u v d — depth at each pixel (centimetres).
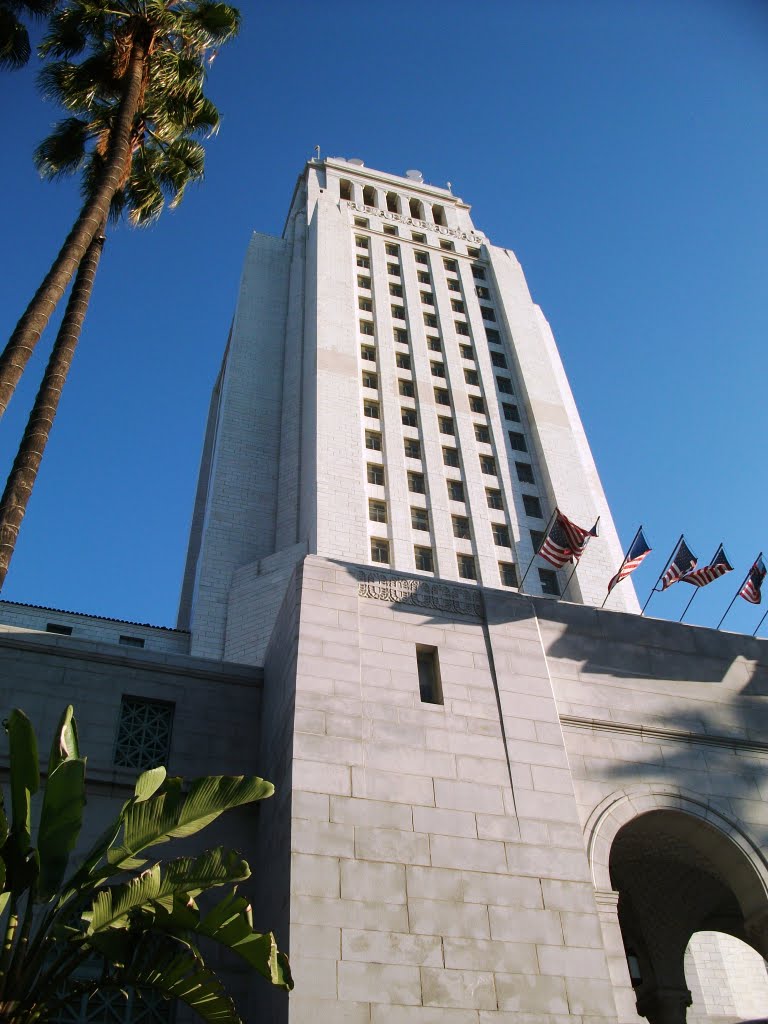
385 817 1608
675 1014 2231
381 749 1697
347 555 4719
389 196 7681
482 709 1838
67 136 2361
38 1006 1114
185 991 1181
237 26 2453
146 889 1159
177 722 2011
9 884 1161
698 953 3938
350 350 5894
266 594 4500
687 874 2197
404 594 1978
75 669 2002
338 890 1497
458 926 1524
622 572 2594
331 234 6731
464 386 6119
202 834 1809
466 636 1958
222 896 1722
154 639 4525
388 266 6844
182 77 2377
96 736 1920
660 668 2109
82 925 1322
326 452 5166
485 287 7094
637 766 1906
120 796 1853
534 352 6519
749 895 1822
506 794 1720
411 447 5609
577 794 1816
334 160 7669
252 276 6769
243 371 6022
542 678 1941
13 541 1441
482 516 5356
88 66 2328
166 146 2445
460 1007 1441
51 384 1689
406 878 1548
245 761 1995
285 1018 1362
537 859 1652
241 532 5084
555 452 5831
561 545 2683
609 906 1664
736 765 1981
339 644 1827
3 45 2269
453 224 7525
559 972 1527
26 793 1198
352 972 1421
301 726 1677
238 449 5525
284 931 1452
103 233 2055
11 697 1908
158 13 2317
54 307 1712
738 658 2200
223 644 4431
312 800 1584
